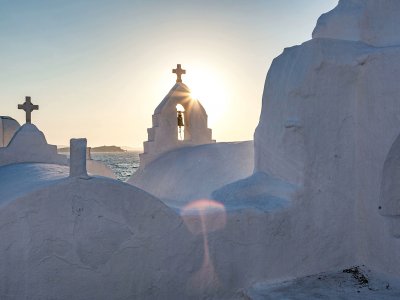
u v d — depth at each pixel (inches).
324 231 301.0
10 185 270.1
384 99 279.9
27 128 393.1
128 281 239.5
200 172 403.5
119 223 236.8
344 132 305.9
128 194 239.5
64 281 223.9
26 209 215.5
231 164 396.5
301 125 291.1
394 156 280.4
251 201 300.2
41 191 218.2
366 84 295.1
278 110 313.0
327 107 299.6
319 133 298.0
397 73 269.9
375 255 295.9
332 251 303.9
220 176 381.1
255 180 316.5
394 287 267.1
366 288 267.9
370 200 297.7
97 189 231.5
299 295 258.5
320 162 299.1
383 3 301.6
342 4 335.9
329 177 302.2
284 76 314.7
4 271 211.8
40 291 218.8
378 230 291.9
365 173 301.6
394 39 292.0
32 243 216.8
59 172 319.6
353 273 296.7
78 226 226.8
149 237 245.0
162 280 248.8
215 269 264.4
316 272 298.2
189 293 256.7
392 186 287.1
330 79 298.5
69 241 224.7
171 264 251.3
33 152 391.2
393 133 274.2
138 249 242.2
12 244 213.2
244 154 406.3
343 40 308.0
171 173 438.3
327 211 301.9
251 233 275.6
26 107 404.2
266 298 254.8
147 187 450.9
